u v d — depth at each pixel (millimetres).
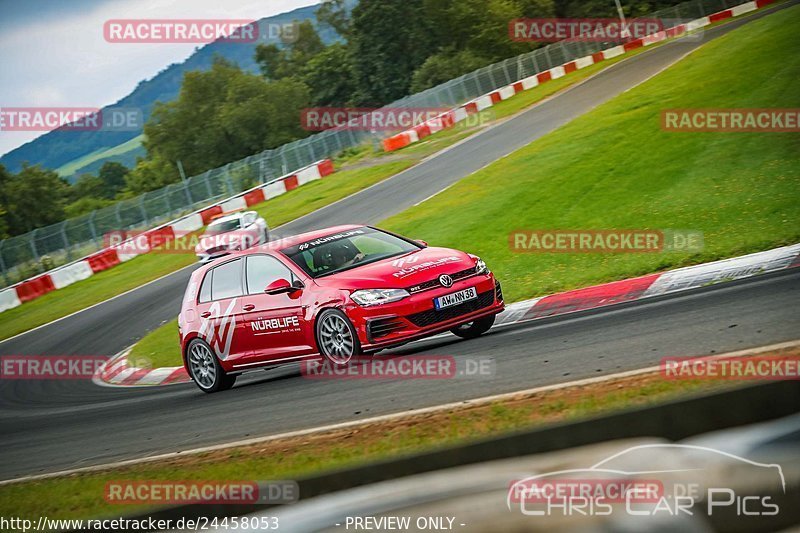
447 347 17203
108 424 18672
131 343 35094
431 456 7047
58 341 41375
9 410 26109
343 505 3902
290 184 75312
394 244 18281
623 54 103125
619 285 20891
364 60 149375
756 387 6727
